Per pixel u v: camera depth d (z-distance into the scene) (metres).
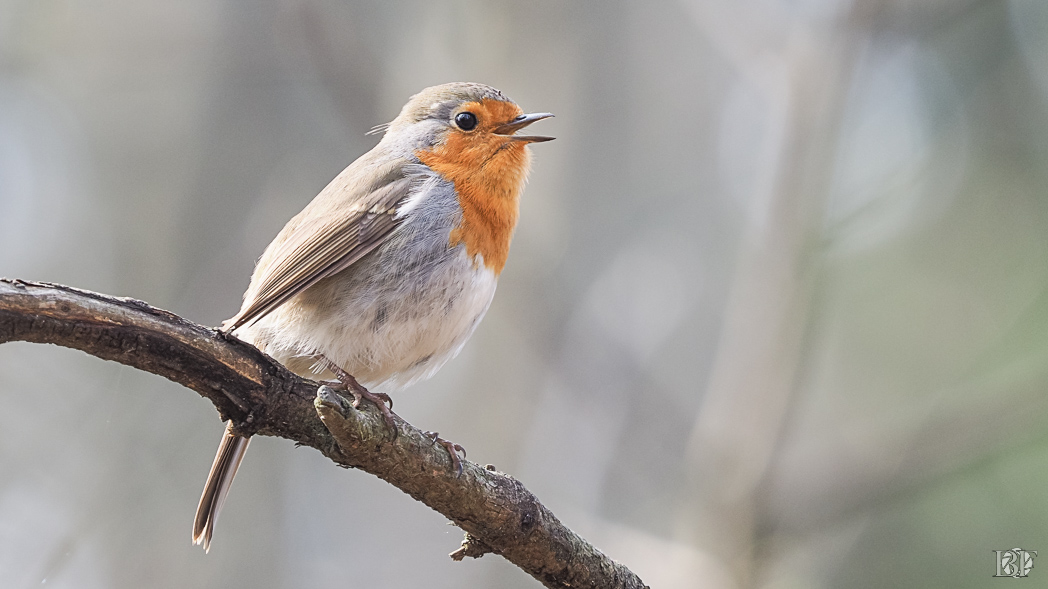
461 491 5.76
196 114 13.72
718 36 12.88
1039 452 11.59
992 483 11.83
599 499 12.02
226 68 13.73
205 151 13.63
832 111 12.02
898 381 14.23
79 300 4.80
